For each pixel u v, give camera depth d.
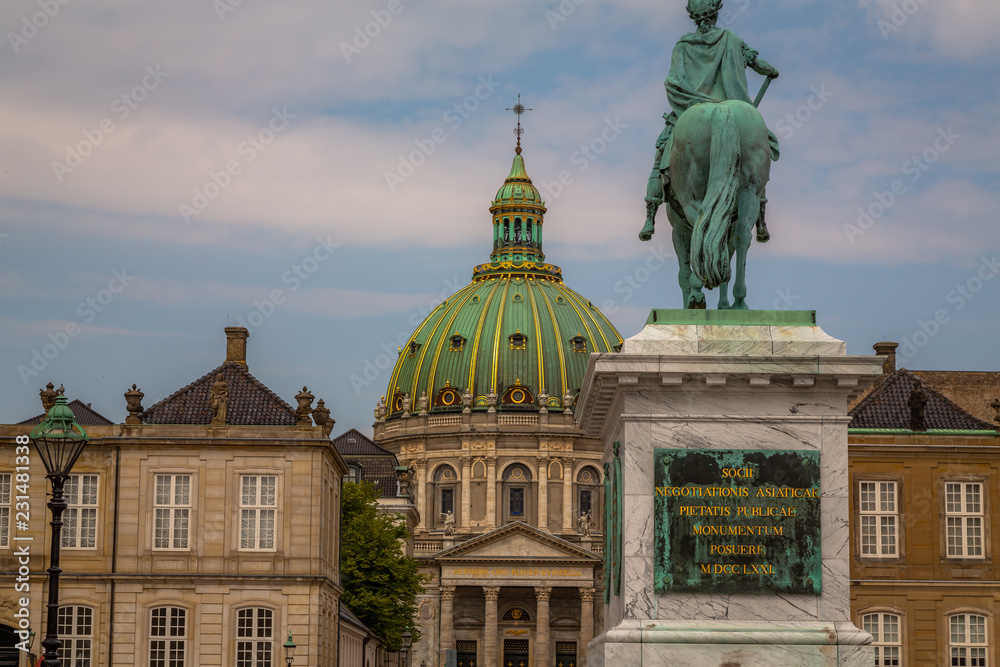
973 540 62.75
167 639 65.81
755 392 18.75
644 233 20.91
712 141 19.59
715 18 20.91
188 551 66.38
